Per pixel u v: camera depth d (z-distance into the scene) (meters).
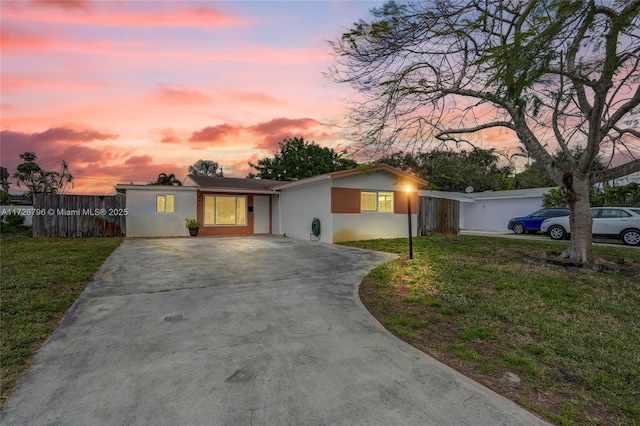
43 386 2.47
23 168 19.19
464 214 21.88
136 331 3.60
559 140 6.83
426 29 5.26
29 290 5.05
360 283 5.90
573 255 7.10
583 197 6.95
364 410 2.23
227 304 4.61
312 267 7.30
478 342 3.45
